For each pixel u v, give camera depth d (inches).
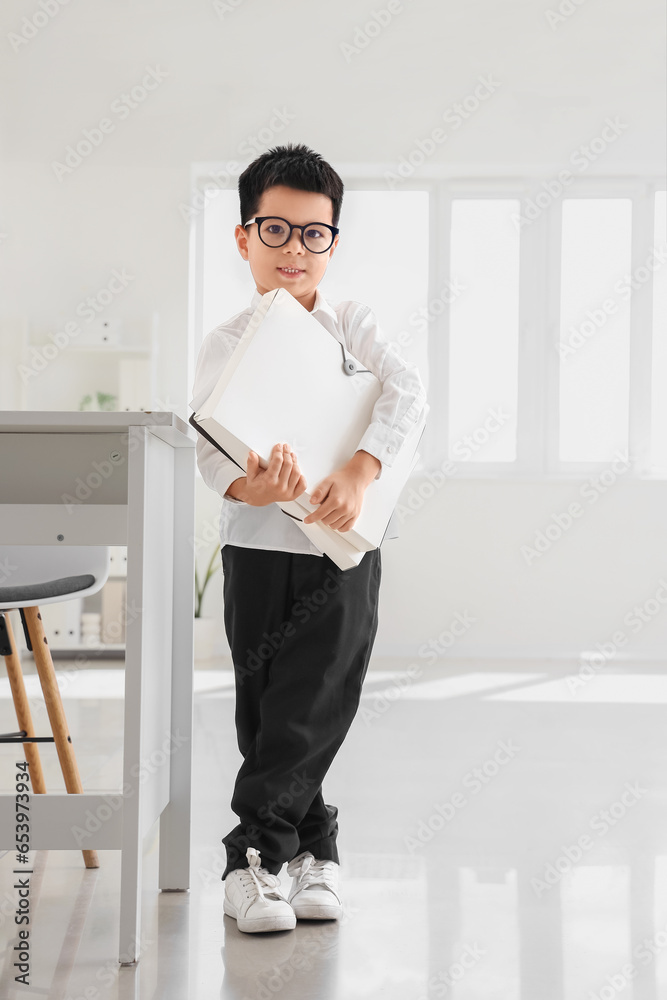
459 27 142.6
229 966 44.9
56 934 48.9
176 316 189.2
